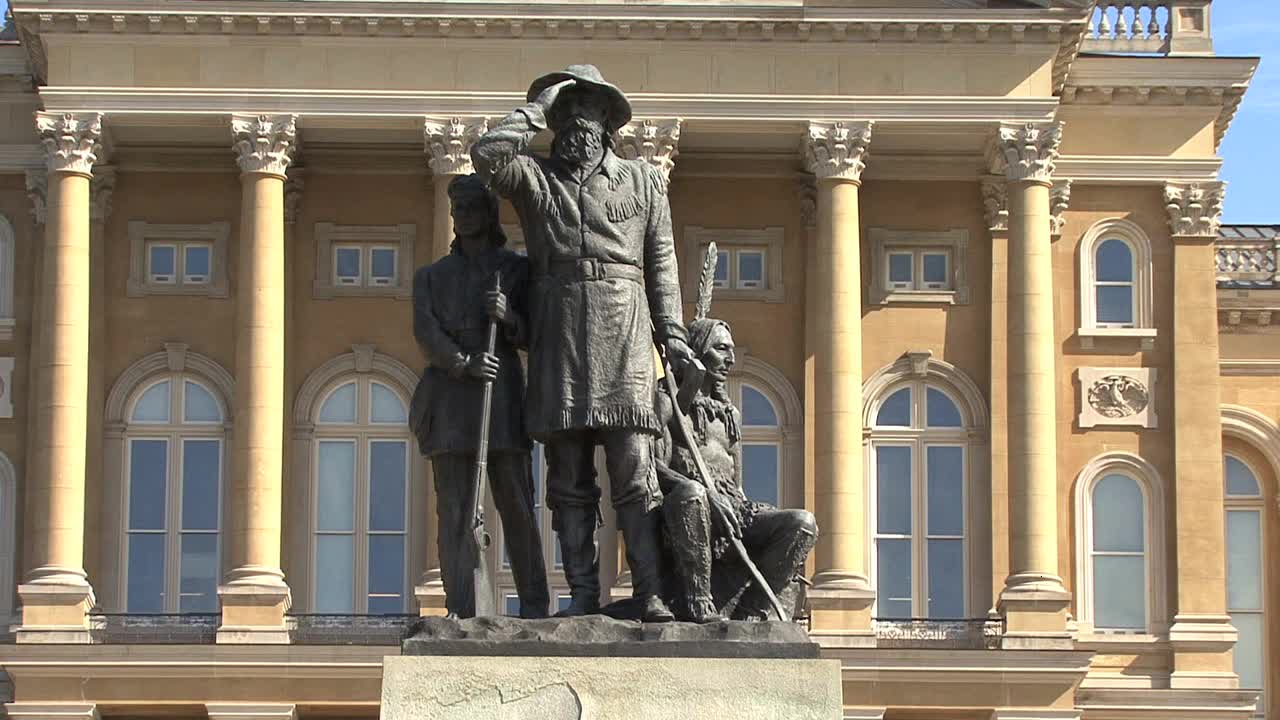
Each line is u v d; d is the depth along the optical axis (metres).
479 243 17.05
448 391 16.88
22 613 59.41
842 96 60.97
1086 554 63.38
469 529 16.48
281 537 62.09
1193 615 63.12
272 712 58.41
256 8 60.09
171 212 63.12
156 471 62.38
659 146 60.72
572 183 16.88
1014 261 60.84
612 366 16.62
